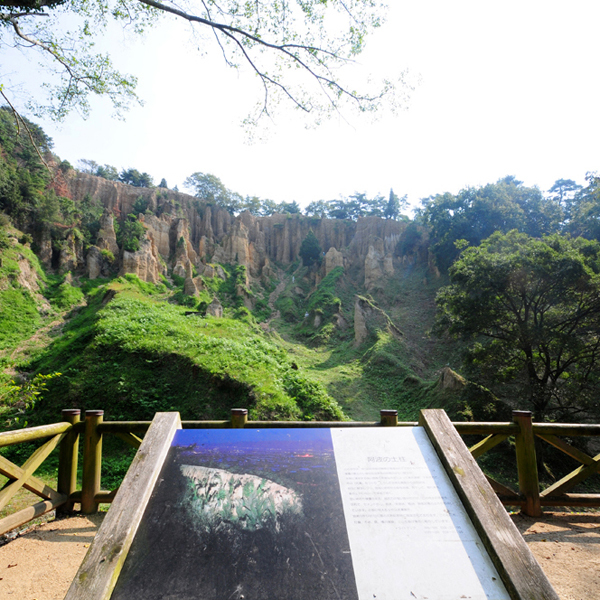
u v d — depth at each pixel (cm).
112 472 1038
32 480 431
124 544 245
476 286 2027
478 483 289
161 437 330
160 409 1373
